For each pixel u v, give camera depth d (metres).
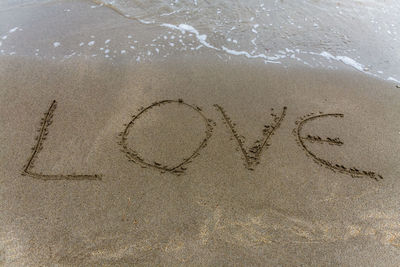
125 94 3.46
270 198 2.69
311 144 3.14
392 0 5.23
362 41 4.47
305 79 3.82
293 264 2.33
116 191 2.66
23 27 4.25
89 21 4.48
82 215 2.49
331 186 2.81
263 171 2.88
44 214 2.47
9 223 2.40
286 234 2.48
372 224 2.58
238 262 2.31
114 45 4.09
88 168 2.80
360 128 3.31
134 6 4.84
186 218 2.52
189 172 2.84
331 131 3.27
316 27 4.67
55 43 4.03
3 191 2.58
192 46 4.20
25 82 3.47
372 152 3.11
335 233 2.51
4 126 3.05
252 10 4.92
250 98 3.54
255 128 3.24
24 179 2.68
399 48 4.38
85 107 3.30
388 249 2.43
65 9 4.69
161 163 2.89
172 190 2.70
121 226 2.45
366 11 5.02
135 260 2.28
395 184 2.86
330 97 3.61
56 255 2.27
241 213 2.58
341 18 4.86
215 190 2.71
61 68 3.69
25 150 2.89
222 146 3.07
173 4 4.91
